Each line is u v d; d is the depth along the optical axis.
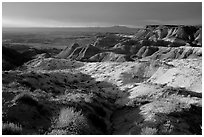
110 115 19.66
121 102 24.41
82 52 176.38
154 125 15.52
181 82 37.94
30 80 25.11
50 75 35.16
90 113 15.98
